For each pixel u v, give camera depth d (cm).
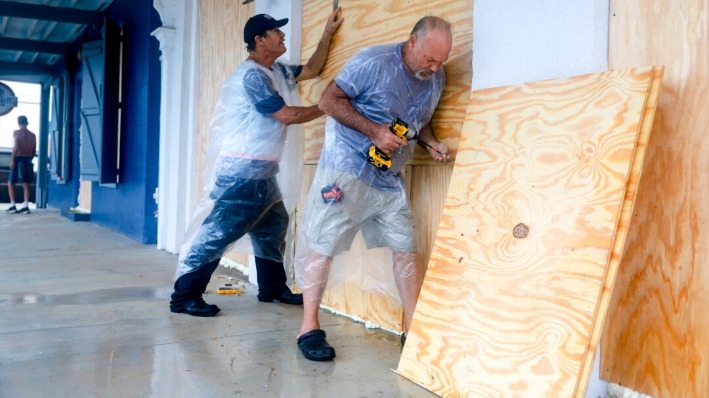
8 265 433
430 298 204
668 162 165
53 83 1134
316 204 234
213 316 292
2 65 1095
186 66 504
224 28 442
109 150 664
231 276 414
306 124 321
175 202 509
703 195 156
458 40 232
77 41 920
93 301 319
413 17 249
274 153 282
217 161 286
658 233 168
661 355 167
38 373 204
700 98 157
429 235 247
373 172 227
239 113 278
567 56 183
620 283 179
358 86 219
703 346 156
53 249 527
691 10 158
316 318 236
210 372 209
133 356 225
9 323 270
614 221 155
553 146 178
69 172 998
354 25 284
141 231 580
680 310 162
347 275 260
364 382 202
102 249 534
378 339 255
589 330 152
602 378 184
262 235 311
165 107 524
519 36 199
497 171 195
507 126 196
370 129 213
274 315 295
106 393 187
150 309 302
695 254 158
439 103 241
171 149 520
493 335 177
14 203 966
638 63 171
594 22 175
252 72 269
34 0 736
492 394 171
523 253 177
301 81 326
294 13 329
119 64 667
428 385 194
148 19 572
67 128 988
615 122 163
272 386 197
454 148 234
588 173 166
